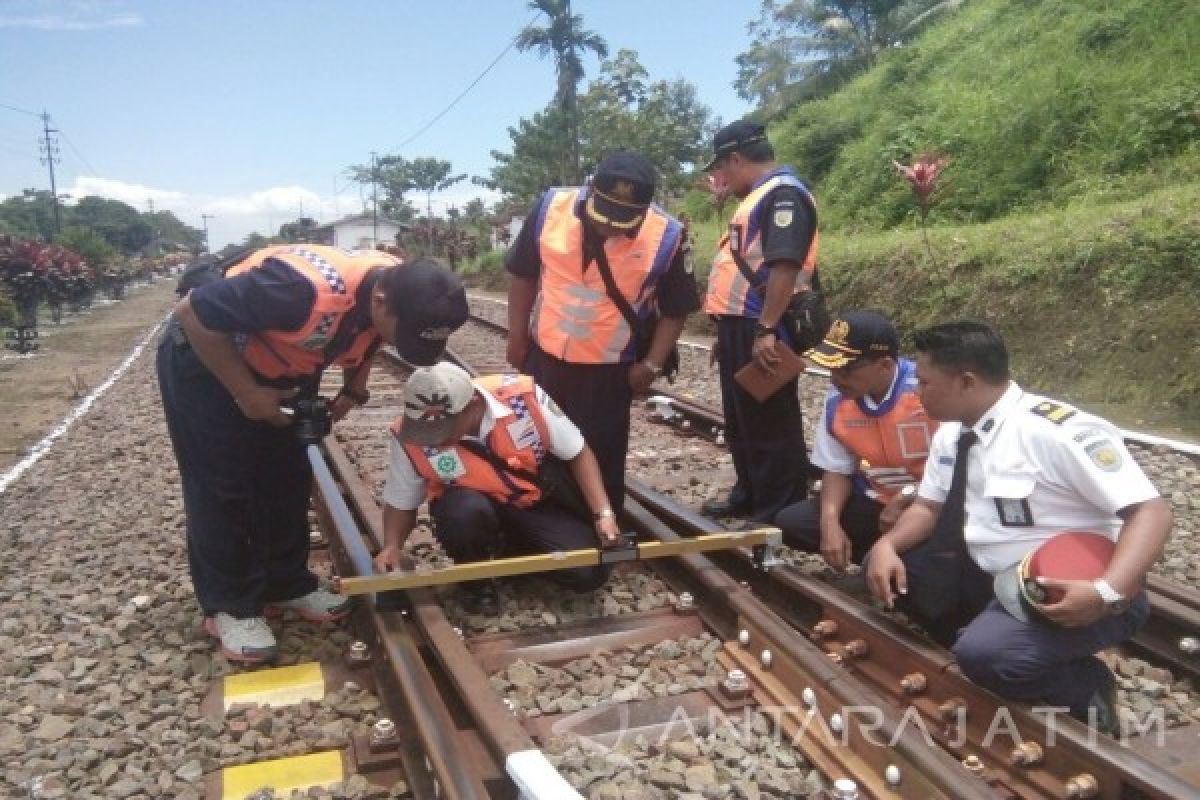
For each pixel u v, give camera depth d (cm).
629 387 413
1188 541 454
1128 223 876
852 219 1599
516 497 380
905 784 250
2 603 419
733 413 488
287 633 377
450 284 314
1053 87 1323
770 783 264
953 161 1402
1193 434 672
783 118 2670
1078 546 267
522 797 238
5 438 847
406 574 351
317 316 316
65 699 321
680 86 4231
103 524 534
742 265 465
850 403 377
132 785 273
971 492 293
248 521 353
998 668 273
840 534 375
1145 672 326
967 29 1911
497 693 310
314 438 342
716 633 361
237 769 284
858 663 335
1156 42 1274
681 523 464
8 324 1777
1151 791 229
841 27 2727
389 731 288
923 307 1025
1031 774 259
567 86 2862
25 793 273
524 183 3475
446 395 351
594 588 385
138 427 831
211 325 311
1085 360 823
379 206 7194
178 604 406
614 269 388
